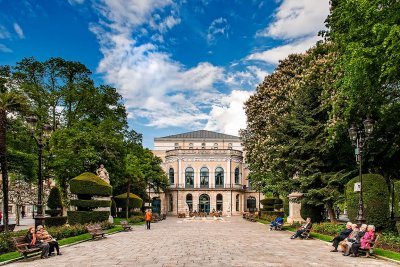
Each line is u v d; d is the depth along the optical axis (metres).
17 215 38.50
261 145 34.59
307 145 26.22
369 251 14.37
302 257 14.41
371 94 19.00
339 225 23.20
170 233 27.33
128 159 47.22
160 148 84.88
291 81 33.78
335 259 13.88
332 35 20.19
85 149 34.00
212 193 71.69
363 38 17.25
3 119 20.41
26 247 14.04
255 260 13.66
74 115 37.84
